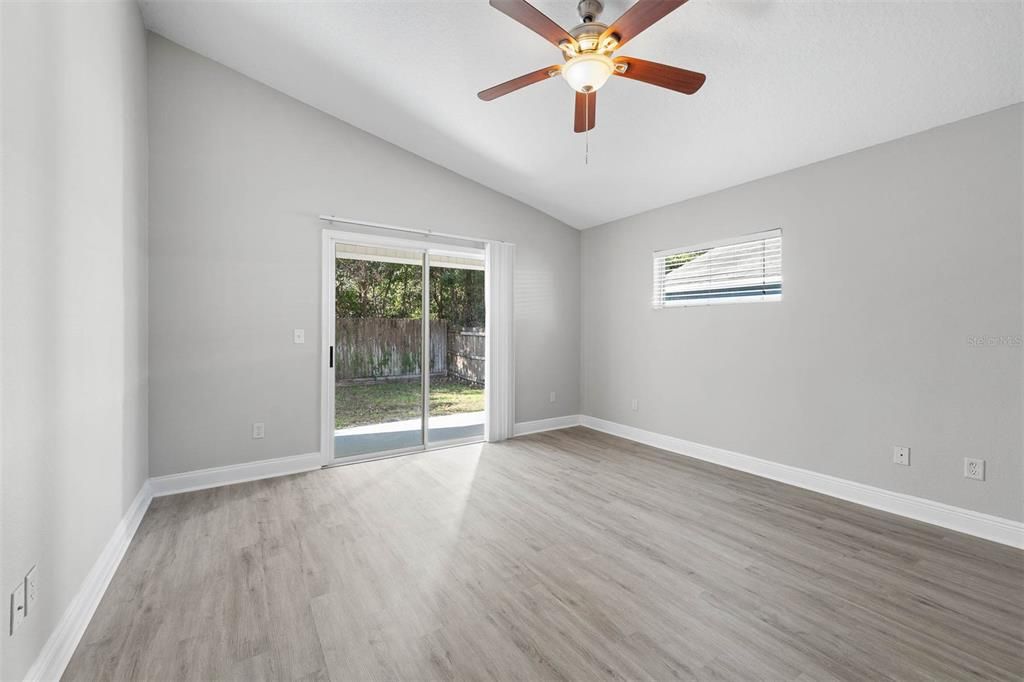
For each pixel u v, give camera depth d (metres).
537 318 5.03
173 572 2.11
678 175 3.72
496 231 4.68
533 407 5.02
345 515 2.78
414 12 2.58
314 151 3.66
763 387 3.52
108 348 2.08
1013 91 2.26
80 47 1.75
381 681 1.46
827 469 3.14
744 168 3.42
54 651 1.46
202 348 3.22
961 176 2.53
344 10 2.63
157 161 3.07
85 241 1.79
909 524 2.65
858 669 1.50
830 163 3.10
